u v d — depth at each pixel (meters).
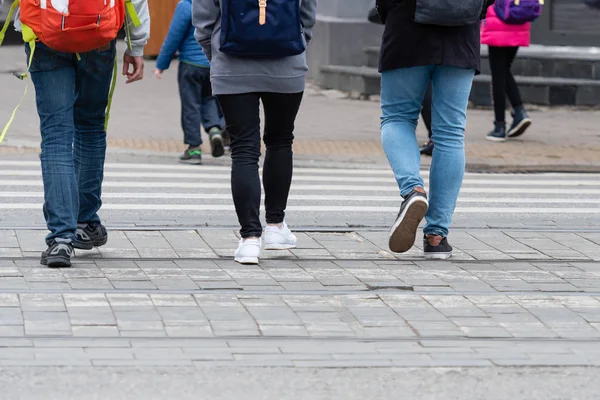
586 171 30.27
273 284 15.62
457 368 12.02
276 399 10.91
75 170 17.05
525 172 30.00
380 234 19.98
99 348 12.34
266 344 12.73
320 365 11.98
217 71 16.58
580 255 18.41
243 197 16.88
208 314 13.91
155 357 12.09
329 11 45.75
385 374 11.76
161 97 40.84
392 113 17.56
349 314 14.14
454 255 18.16
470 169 30.09
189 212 22.11
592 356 12.59
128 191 24.59
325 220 21.62
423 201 16.62
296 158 30.69
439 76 17.38
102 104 16.84
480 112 40.53
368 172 29.09
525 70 42.59
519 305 14.84
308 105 41.09
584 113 40.72
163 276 15.91
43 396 10.80
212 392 11.05
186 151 29.52
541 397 11.19
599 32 42.88
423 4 16.48
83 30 15.48
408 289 15.61
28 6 15.67
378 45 45.28
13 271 15.92
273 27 16.19
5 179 25.45
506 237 19.95
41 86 16.20
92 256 17.28
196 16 16.64
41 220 20.45
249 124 16.77
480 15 17.00
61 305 14.05
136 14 16.73
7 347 12.27
